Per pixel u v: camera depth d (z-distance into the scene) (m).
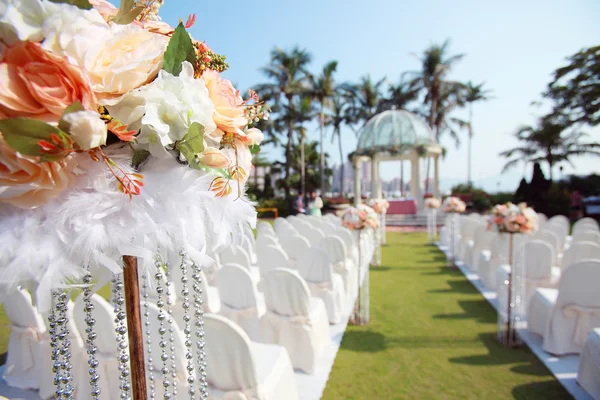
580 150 22.05
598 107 18.66
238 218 1.00
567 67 18.75
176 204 0.78
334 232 5.59
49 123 0.60
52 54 0.59
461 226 8.01
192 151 0.77
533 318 3.54
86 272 0.70
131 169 0.72
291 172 28.66
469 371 2.95
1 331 3.65
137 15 0.82
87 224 0.65
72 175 0.68
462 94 25.50
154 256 0.84
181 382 1.86
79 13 0.64
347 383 2.78
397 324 3.97
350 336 3.66
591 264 2.92
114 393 2.11
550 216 15.07
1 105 0.60
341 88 24.89
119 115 0.70
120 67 0.68
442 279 5.91
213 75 0.87
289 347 2.98
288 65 22.25
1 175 0.61
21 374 2.66
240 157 0.98
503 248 4.66
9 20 0.58
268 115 1.04
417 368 3.01
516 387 2.71
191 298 3.10
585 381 2.61
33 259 0.61
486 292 5.11
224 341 1.76
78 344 2.22
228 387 1.86
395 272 6.47
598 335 2.51
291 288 2.87
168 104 0.71
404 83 25.66
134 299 0.93
